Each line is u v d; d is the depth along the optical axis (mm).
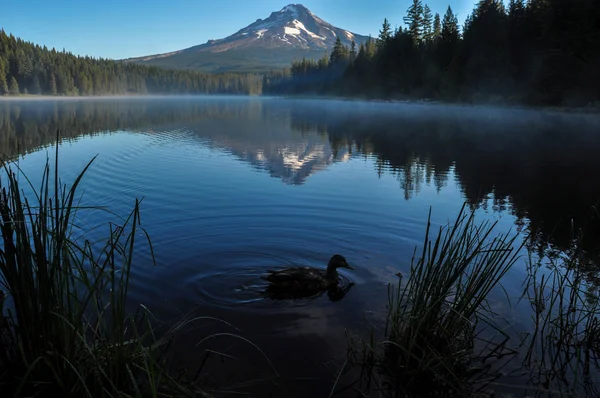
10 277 3207
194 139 22281
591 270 5867
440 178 12555
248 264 5961
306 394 3340
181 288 5137
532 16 53281
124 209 8617
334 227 7637
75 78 143875
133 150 17375
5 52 127625
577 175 13062
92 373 3238
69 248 3590
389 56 82750
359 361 3781
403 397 3371
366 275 5672
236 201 9336
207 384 3400
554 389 3518
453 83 61156
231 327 4289
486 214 8781
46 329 3223
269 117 43906
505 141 22406
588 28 42312
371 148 19797
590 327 4219
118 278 5316
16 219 3184
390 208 9023
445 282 3992
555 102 45062
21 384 2795
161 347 3861
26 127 27219
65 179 11445
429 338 3957
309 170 13742
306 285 5137
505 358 3918
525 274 5699
